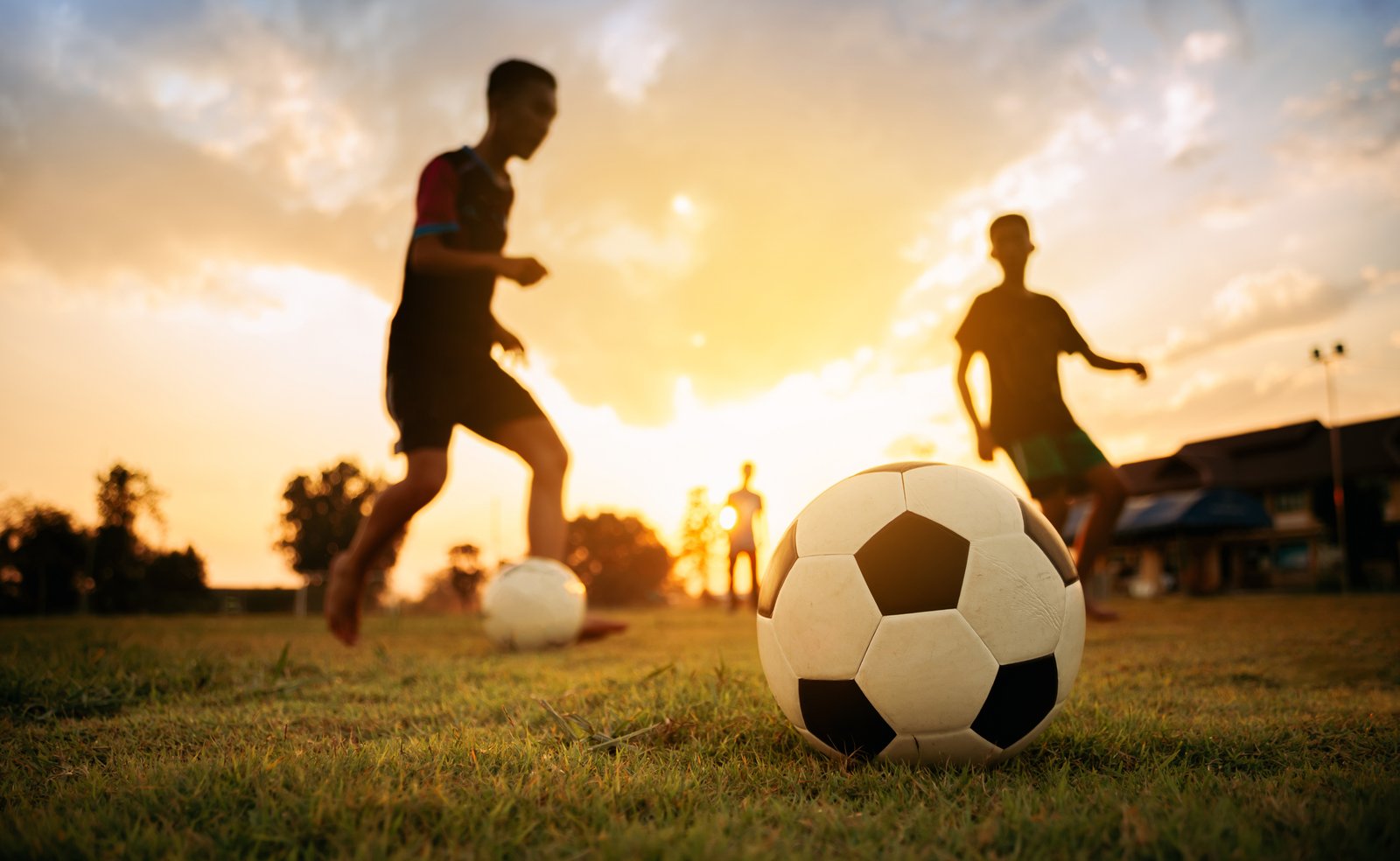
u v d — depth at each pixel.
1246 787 0.54
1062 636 0.63
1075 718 0.75
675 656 1.49
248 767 0.56
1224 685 1.04
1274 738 0.68
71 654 1.20
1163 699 0.90
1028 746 0.65
